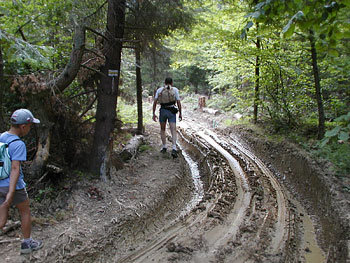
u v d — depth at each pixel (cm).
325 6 243
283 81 834
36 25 590
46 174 451
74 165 526
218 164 704
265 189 572
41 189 436
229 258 353
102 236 373
